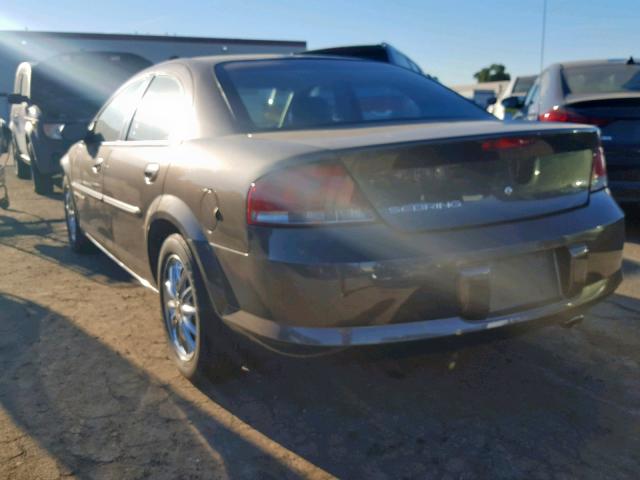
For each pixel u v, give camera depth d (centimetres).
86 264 553
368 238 247
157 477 257
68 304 449
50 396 320
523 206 274
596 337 377
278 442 280
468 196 264
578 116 570
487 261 260
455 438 280
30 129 886
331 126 325
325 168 248
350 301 246
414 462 264
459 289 255
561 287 283
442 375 335
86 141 479
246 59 383
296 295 248
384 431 287
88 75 941
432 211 257
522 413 299
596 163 307
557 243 275
